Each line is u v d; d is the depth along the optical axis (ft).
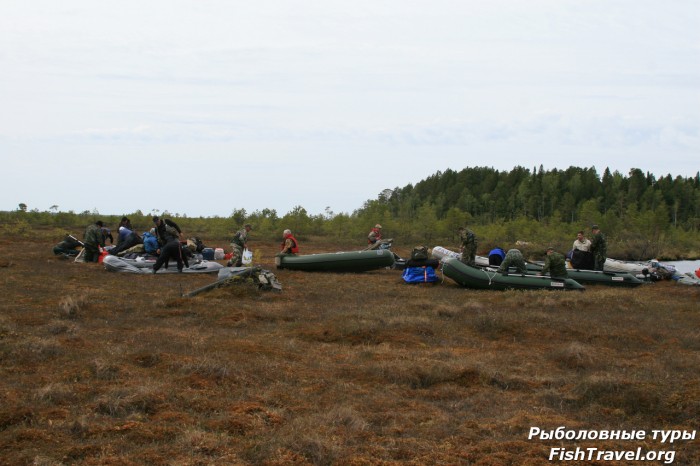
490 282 53.52
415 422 22.61
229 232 121.08
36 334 32.68
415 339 35.06
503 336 36.63
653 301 49.62
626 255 108.58
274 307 43.29
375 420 22.54
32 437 19.65
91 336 32.91
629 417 23.90
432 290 53.42
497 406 24.71
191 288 50.75
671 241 125.08
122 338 32.65
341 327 36.24
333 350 32.60
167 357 28.35
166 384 25.08
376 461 18.89
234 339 33.35
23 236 100.37
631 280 58.18
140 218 134.62
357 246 104.58
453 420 22.90
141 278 55.72
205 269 60.95
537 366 30.48
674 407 24.20
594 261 63.00
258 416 22.18
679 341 35.94
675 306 47.39
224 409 22.88
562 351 32.14
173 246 58.54
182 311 40.45
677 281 61.62
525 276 53.88
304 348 32.73
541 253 92.48
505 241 114.83
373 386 26.76
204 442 19.69
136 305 42.32
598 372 28.76
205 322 38.17
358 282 57.26
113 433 20.33
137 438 20.03
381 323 37.83
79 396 23.41
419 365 28.81
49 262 64.39
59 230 103.65
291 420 22.24
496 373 28.25
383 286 55.26
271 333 35.88
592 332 37.04
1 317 35.86
